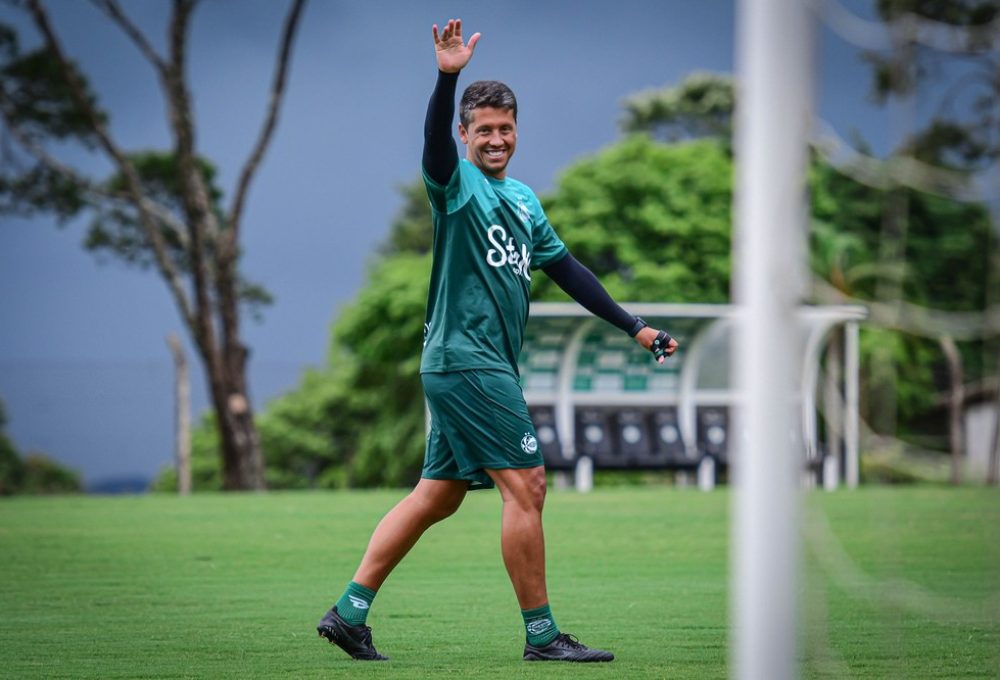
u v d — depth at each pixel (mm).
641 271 102250
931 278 91812
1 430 69750
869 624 18000
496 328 15461
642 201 106312
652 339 16188
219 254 83312
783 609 8305
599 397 58062
